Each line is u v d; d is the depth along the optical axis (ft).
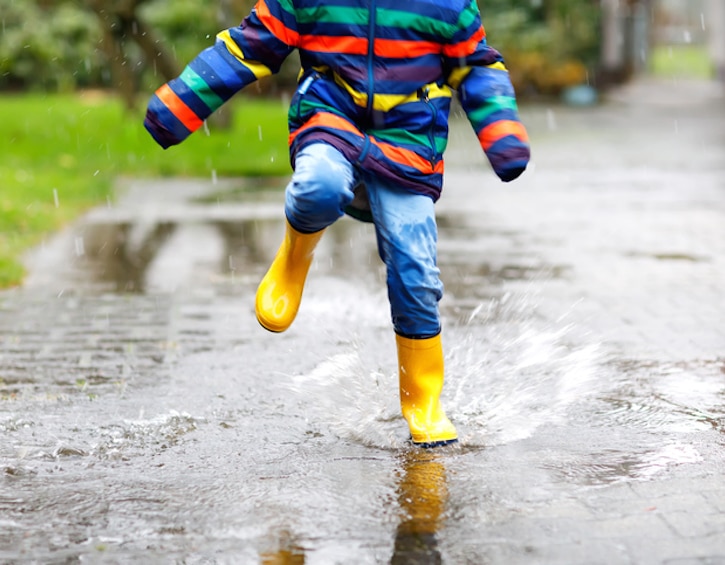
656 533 11.59
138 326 22.44
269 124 82.64
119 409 16.55
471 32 14.19
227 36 14.48
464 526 11.84
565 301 24.38
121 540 11.58
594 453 14.30
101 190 46.62
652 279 26.94
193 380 18.21
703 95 120.47
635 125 85.61
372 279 27.12
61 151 61.72
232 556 11.13
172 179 53.01
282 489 13.05
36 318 23.27
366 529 11.79
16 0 106.63
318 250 31.83
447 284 26.43
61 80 112.37
